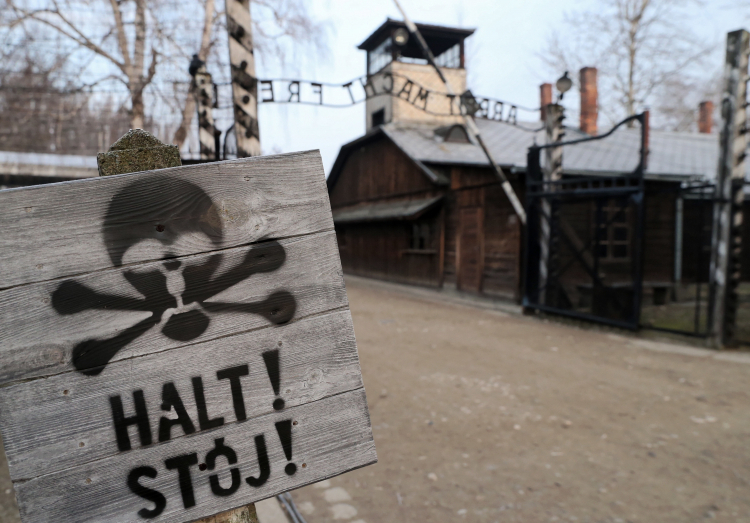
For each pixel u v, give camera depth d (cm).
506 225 1117
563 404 457
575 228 1130
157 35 839
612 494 302
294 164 119
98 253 106
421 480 323
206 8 901
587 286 957
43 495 101
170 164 119
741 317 913
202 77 645
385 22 1661
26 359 101
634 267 737
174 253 110
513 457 353
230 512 117
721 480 317
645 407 446
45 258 103
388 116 1780
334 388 120
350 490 314
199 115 649
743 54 614
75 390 104
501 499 299
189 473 109
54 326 103
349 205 2011
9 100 684
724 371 550
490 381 528
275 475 115
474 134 928
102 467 105
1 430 100
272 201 117
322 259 120
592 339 726
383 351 664
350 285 1577
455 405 457
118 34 816
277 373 116
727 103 625
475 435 391
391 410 446
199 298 111
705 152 1508
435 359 621
